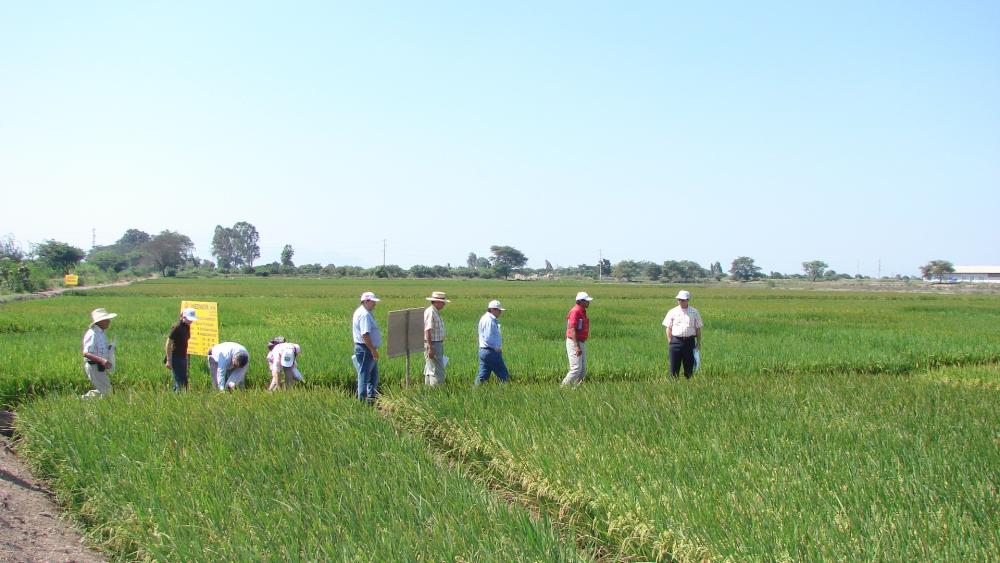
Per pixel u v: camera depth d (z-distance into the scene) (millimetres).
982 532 5848
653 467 7598
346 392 13930
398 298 59031
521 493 8125
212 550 5797
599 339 24953
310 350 19391
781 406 10938
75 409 10719
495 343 14469
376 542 5793
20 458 9750
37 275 74688
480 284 114312
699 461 7840
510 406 10891
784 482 7062
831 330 30453
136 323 29094
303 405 11023
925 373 19750
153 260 174000
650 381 13891
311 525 6195
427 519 6371
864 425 9742
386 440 9047
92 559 6453
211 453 8367
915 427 9711
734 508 6328
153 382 15602
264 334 24172
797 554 5480
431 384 14109
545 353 20125
